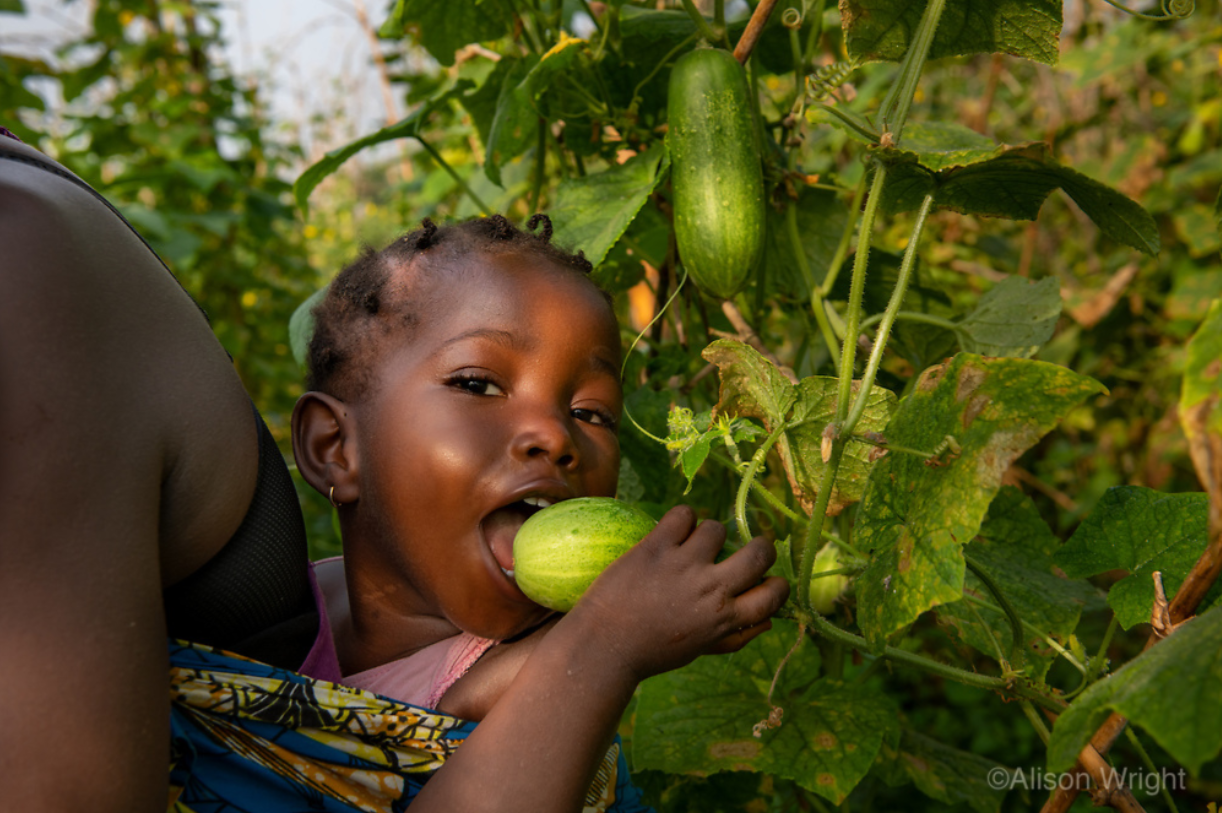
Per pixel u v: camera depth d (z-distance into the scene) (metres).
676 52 1.93
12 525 0.78
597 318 1.24
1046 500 4.73
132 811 0.79
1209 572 1.09
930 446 1.12
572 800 0.95
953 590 1.01
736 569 1.06
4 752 0.75
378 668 1.24
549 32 1.97
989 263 4.70
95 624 0.79
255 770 1.00
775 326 3.12
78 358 0.85
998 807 1.95
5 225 0.87
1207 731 0.81
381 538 1.20
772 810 2.06
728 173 1.54
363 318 1.23
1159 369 4.40
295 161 7.29
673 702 1.72
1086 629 3.79
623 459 1.98
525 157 2.84
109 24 5.37
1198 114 4.47
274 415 5.57
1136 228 1.42
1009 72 5.27
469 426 1.14
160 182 4.94
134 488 0.86
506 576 1.15
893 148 1.28
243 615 1.09
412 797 1.05
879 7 1.43
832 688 1.71
